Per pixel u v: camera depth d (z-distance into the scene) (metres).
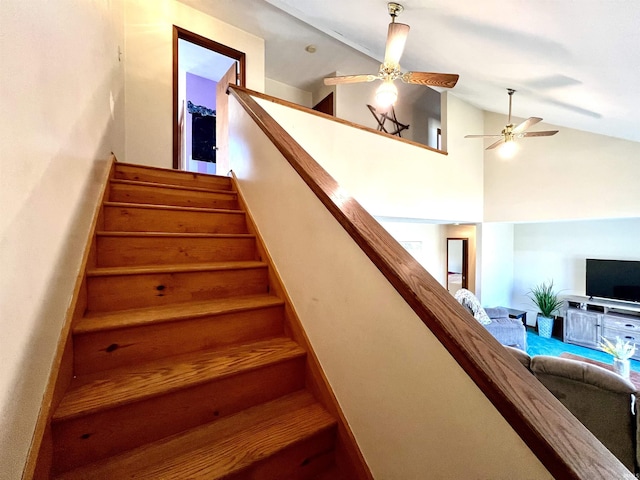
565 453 0.52
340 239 1.16
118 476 0.87
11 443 0.66
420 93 5.96
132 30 3.19
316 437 1.10
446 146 4.82
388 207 3.98
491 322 4.35
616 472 0.49
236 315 1.41
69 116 1.18
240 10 3.65
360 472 1.04
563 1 1.49
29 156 0.81
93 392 0.98
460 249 6.54
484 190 5.40
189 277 1.51
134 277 1.37
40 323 0.84
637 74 2.02
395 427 0.92
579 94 2.82
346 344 1.12
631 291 4.70
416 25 2.56
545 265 5.86
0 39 0.68
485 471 0.67
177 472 0.89
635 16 1.42
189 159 4.89
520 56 2.41
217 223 2.05
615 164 4.07
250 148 2.13
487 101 4.63
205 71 4.78
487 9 1.86
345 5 2.70
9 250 0.69
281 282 1.59
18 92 0.76
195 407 1.08
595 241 5.26
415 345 0.85
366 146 3.73
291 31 4.07
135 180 2.24
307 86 5.63
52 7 1.02
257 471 0.98
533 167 4.84
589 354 4.59
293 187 1.50
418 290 0.82
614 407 1.98
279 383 1.28
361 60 4.89
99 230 1.57
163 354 1.24
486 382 0.64
